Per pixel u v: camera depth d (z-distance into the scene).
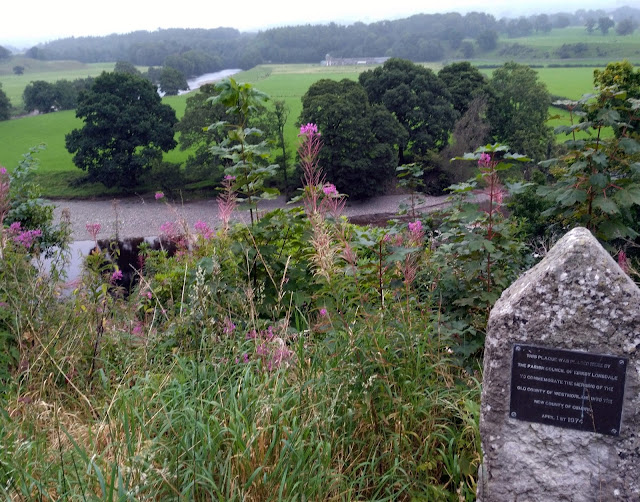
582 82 128.25
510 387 2.91
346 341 3.82
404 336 3.86
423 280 4.98
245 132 5.70
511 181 5.64
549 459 2.91
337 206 4.46
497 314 2.89
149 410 3.42
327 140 55.91
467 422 3.49
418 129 64.69
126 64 162.62
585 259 2.74
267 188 5.80
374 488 3.31
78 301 4.91
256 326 4.37
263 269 5.31
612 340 2.72
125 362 4.32
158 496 2.89
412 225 5.10
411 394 3.56
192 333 4.64
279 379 3.58
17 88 188.00
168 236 8.22
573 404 2.83
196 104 66.69
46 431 3.48
